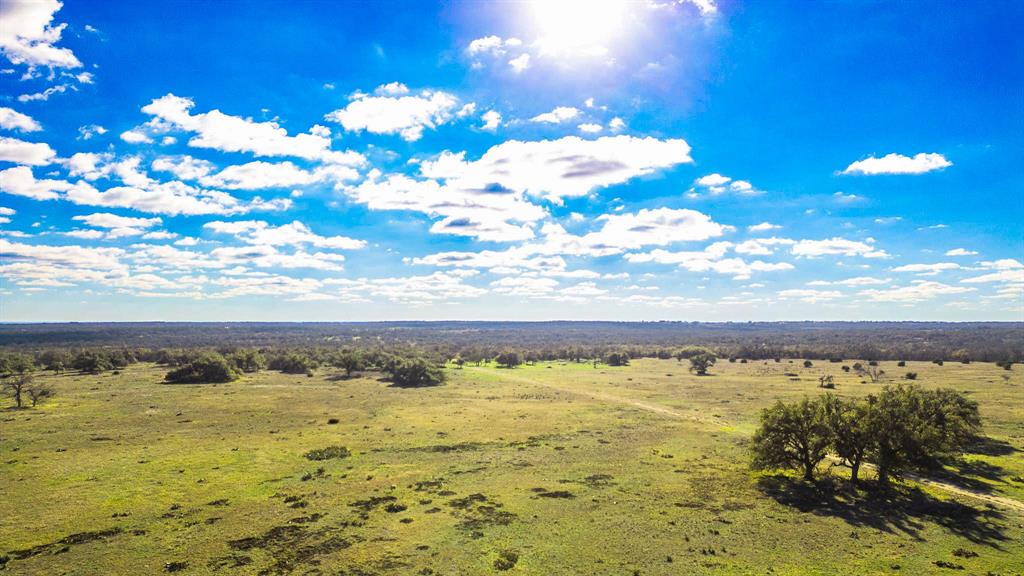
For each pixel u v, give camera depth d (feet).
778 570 129.59
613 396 444.14
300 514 168.04
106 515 166.40
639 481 202.69
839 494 185.98
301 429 303.07
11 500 179.32
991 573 126.93
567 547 143.33
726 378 574.56
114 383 515.50
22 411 358.43
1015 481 198.08
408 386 518.37
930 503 175.32
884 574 127.03
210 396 435.94
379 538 149.59
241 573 129.59
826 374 598.34
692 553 139.54
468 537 150.00
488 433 293.64
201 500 180.55
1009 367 593.42
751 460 208.13
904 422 189.98
